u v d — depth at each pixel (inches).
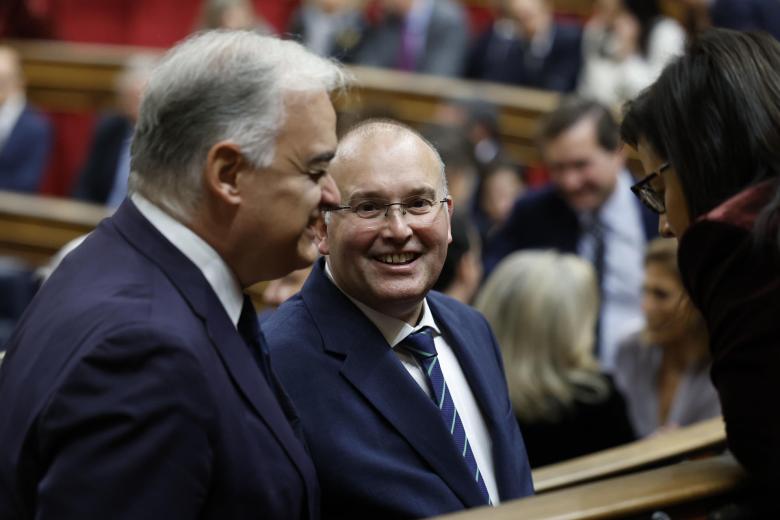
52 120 349.4
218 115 69.9
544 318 126.9
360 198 84.0
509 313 128.4
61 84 347.9
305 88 71.4
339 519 82.6
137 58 304.7
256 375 72.2
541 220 192.7
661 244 143.4
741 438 70.4
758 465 69.9
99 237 73.5
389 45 323.6
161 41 358.3
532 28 316.5
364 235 83.9
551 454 125.6
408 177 83.8
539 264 129.5
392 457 83.4
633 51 287.3
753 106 76.4
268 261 73.4
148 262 71.1
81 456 62.9
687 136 78.0
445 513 82.4
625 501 68.9
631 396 146.9
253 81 70.2
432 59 321.4
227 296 73.0
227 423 68.1
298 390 83.9
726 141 76.8
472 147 225.9
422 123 310.5
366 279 84.6
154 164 72.0
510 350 127.6
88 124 347.9
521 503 69.2
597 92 291.0
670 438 97.7
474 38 341.1
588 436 125.3
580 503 68.7
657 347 146.3
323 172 73.0
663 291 141.6
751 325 70.1
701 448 95.0
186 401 65.0
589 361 127.6
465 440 86.3
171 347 65.5
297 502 72.1
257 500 69.2
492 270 195.0
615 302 185.5
